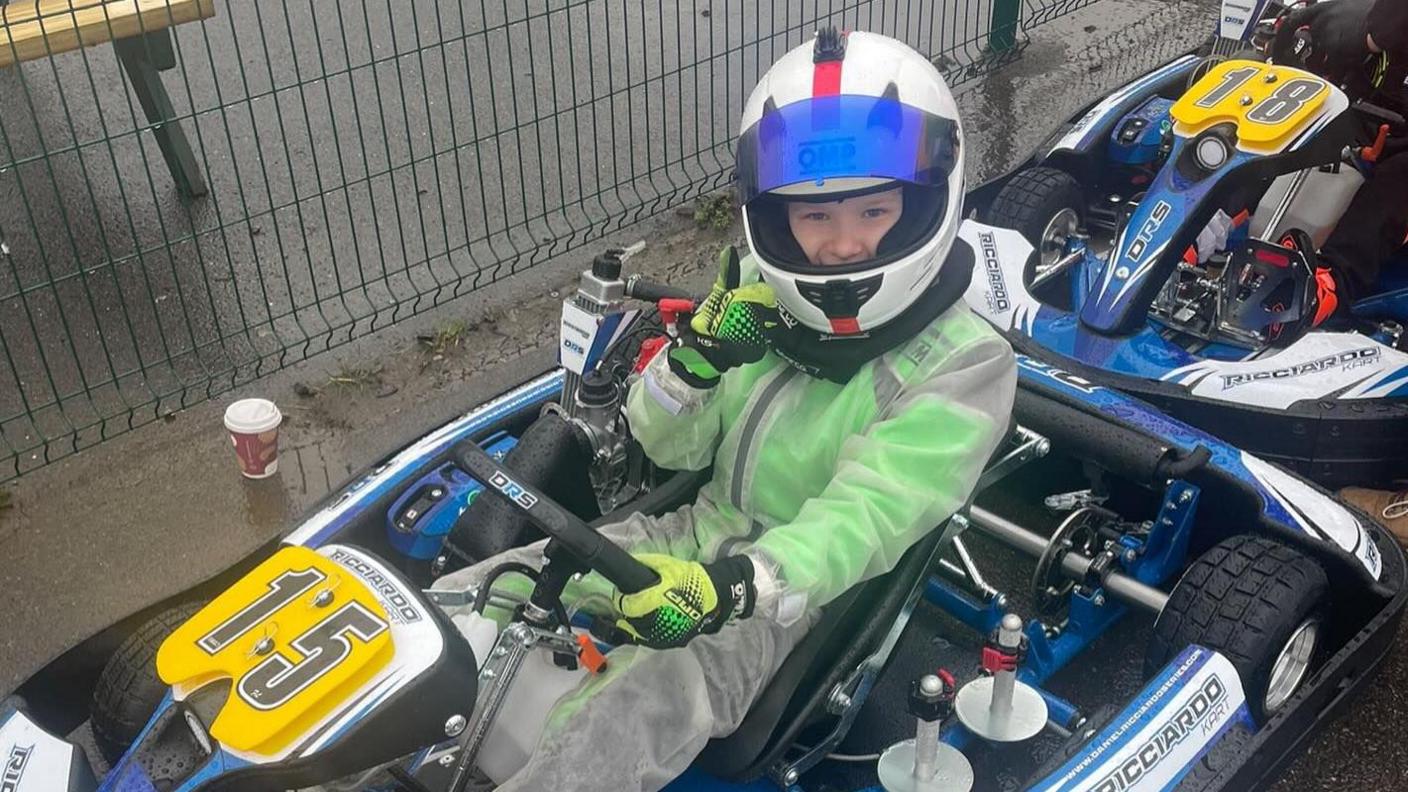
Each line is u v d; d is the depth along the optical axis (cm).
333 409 493
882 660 296
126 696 309
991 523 371
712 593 249
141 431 484
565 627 272
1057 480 420
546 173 624
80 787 284
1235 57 538
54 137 647
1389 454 421
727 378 304
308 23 741
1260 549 334
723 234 587
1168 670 314
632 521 312
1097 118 546
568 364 343
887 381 282
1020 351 448
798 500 297
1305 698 327
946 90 278
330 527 354
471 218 595
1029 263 482
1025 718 309
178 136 585
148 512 452
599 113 667
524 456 332
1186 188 454
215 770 230
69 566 432
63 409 491
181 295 511
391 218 594
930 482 268
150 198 603
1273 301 466
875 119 262
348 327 531
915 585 299
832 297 270
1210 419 429
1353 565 340
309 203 603
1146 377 438
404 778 270
